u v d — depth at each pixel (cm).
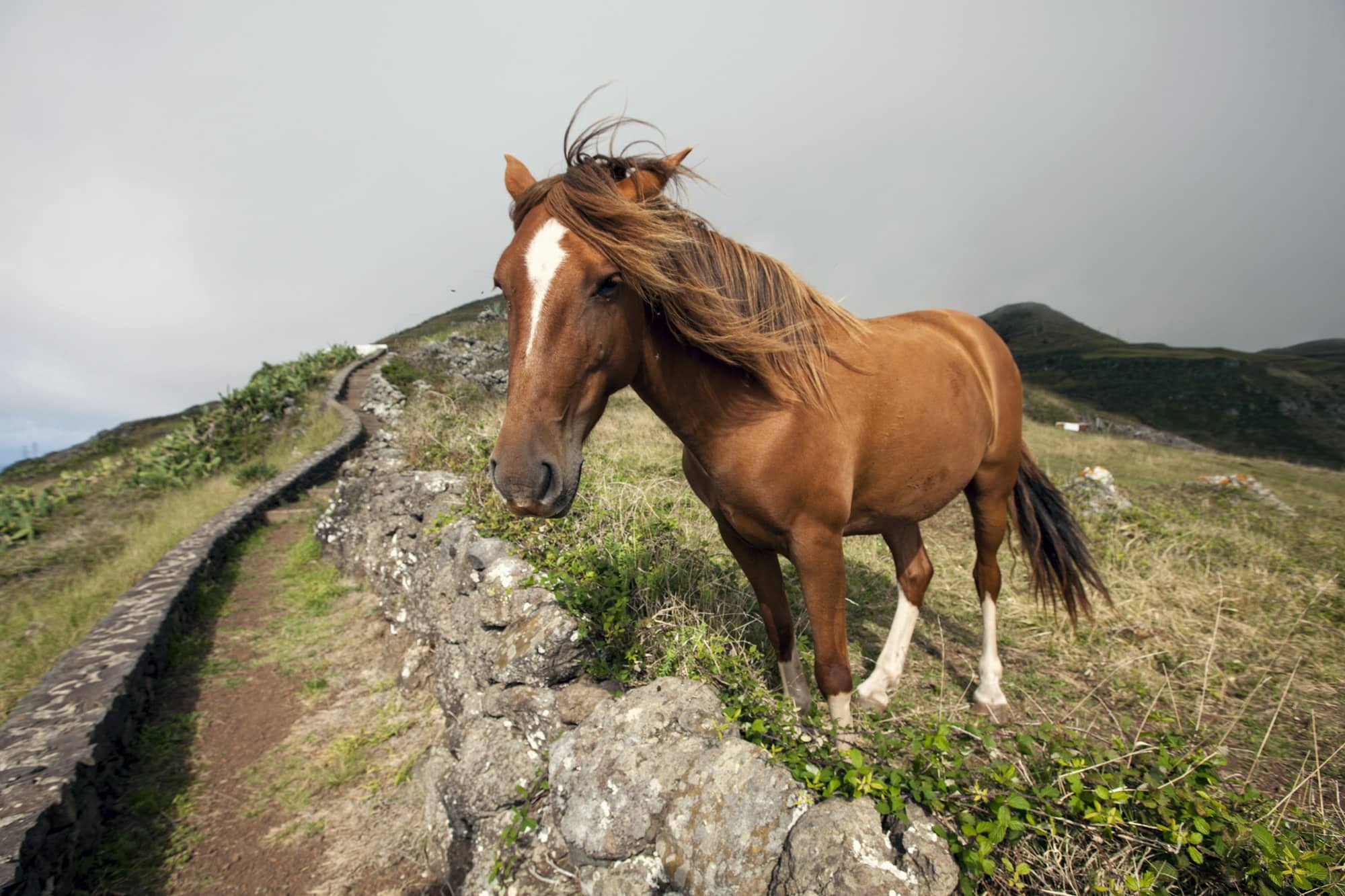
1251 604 385
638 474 527
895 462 241
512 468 156
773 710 209
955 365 273
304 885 263
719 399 202
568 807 193
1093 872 148
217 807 309
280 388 1809
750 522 215
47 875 245
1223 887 150
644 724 191
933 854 140
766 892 148
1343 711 280
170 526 780
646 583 280
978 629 371
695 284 186
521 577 281
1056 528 326
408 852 272
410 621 415
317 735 362
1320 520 672
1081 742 190
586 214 168
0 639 492
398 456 610
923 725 252
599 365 175
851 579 432
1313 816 198
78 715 321
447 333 2891
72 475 1292
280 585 603
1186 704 288
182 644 461
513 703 249
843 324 233
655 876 173
